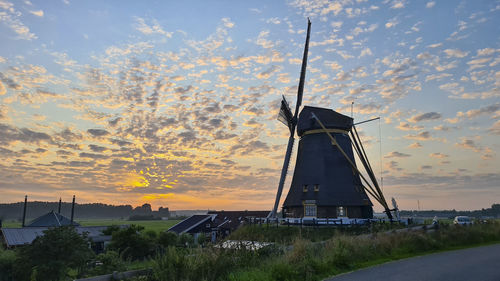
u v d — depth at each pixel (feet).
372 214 113.91
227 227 178.09
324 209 103.91
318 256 46.03
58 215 181.98
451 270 41.70
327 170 108.58
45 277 73.20
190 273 38.99
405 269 42.78
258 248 47.50
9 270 77.77
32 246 75.36
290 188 115.96
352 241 52.80
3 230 124.88
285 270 38.45
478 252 55.72
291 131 118.42
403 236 60.08
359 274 40.60
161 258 43.34
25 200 181.06
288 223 99.19
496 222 83.82
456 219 118.52
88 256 81.92
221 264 41.01
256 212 197.26
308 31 123.85
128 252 100.58
